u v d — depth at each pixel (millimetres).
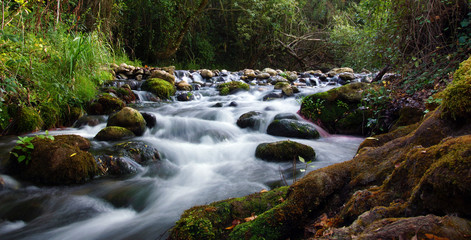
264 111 5680
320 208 1837
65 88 5133
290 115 5176
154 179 3301
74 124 5094
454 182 1145
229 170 3514
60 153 3070
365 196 1612
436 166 1249
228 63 17000
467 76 1722
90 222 2482
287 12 15086
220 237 1759
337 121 5020
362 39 5582
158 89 7133
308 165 3457
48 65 5094
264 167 3533
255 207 1954
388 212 1368
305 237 1675
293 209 1762
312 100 5297
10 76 4258
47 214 2598
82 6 8562
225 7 15656
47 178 3012
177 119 5094
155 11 12320
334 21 16703
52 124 4844
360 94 4969
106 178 3238
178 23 12938
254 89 8156
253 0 14453
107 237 2232
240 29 15492
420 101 4176
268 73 10102
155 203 2773
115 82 6867
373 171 1875
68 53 5559
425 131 1841
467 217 1134
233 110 6078
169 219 2428
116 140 4203
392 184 1584
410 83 4422
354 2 17203
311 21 18141
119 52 10266
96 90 6055
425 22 4156
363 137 4789
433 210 1235
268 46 16781
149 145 3855
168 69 8789
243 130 5125
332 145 4293
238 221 1877
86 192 2941
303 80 9305
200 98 7535
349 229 1352
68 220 2516
